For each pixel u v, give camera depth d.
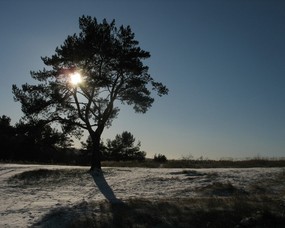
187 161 41.91
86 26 35.03
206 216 15.19
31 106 34.28
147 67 35.72
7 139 66.31
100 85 33.75
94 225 15.33
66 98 34.56
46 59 35.16
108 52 34.12
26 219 16.94
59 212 17.62
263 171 27.30
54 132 36.22
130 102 36.72
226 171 28.47
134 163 42.22
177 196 21.33
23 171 33.72
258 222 14.02
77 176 30.30
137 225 14.97
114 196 22.47
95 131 34.25
